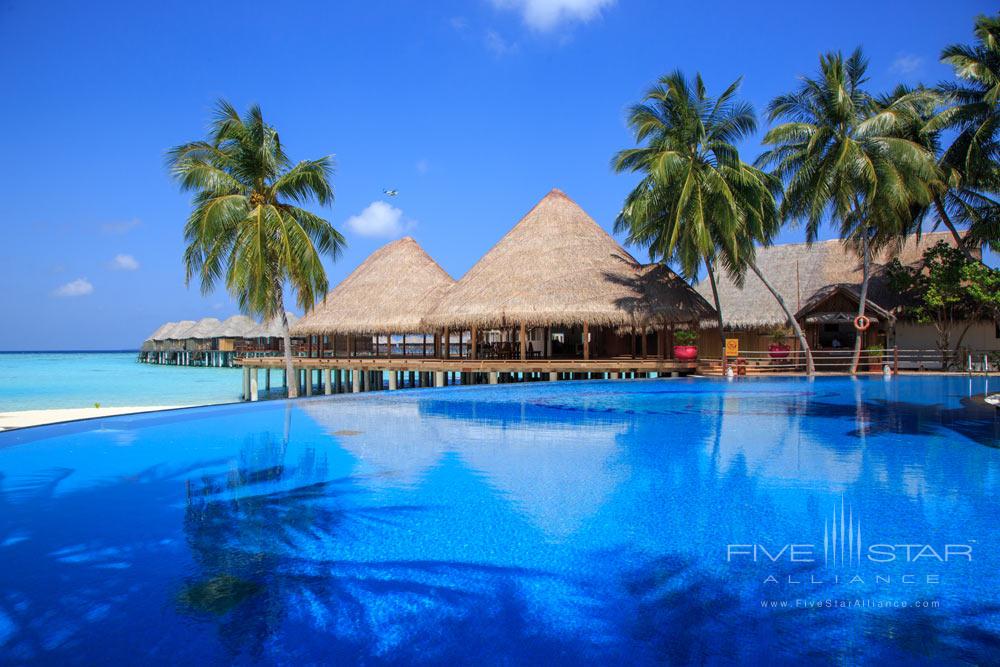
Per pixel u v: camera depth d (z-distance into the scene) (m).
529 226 28.38
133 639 3.85
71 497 7.17
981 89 22.23
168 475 8.28
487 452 9.59
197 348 68.56
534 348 30.45
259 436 11.27
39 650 3.72
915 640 3.81
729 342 23.16
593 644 3.79
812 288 28.14
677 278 25.28
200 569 4.98
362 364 26.30
